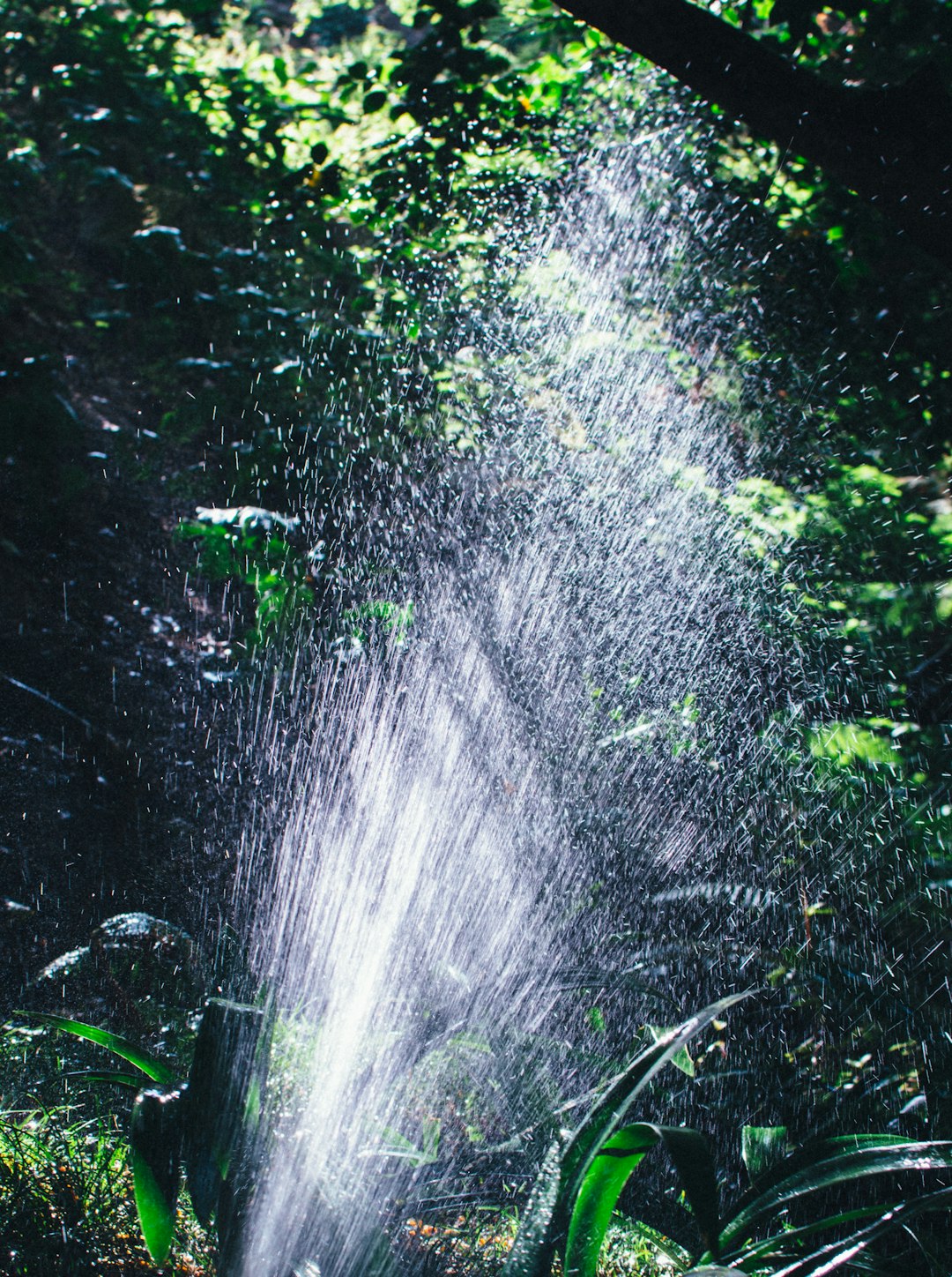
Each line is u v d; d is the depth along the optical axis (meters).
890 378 5.59
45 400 6.29
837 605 4.77
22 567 5.81
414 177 6.34
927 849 3.71
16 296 7.05
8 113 7.86
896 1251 2.33
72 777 4.50
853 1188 2.53
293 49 9.40
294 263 7.36
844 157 4.07
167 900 3.85
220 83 7.88
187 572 6.09
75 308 7.30
